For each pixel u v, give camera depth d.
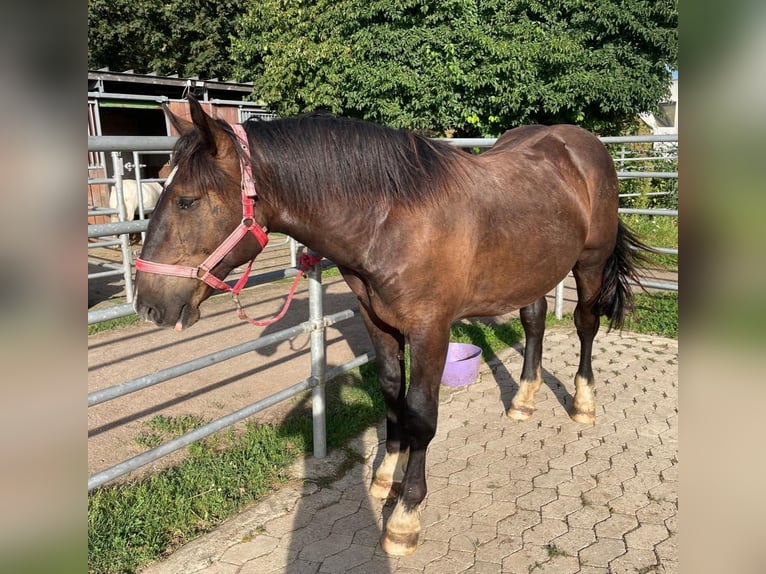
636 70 10.36
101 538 2.18
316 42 12.22
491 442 3.01
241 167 1.78
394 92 10.27
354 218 1.95
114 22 16.59
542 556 2.16
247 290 6.23
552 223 2.47
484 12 9.98
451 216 2.03
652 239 7.60
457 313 2.25
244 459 2.76
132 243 9.09
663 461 2.80
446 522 2.37
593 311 3.12
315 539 2.25
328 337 4.68
